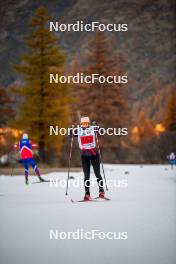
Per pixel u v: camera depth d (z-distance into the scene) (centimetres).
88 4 5119
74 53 9788
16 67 7706
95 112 11194
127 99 12225
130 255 1159
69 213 1922
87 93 11081
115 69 11406
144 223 1638
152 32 11131
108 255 1162
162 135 11262
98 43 11062
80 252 1197
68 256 1153
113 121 11456
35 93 7931
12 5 4462
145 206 2158
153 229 1509
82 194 2848
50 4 4638
